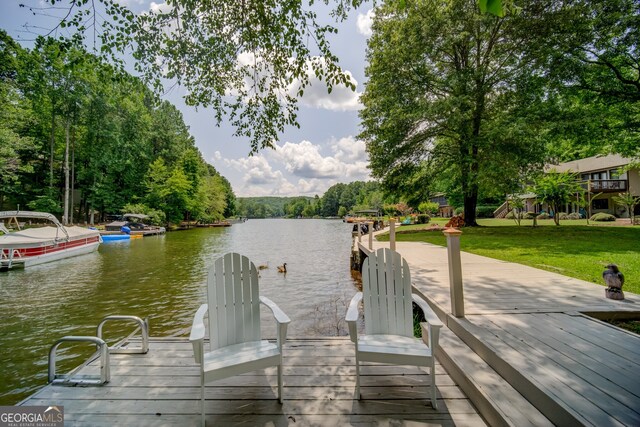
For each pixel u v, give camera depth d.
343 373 2.50
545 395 1.70
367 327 2.48
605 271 3.62
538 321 2.86
